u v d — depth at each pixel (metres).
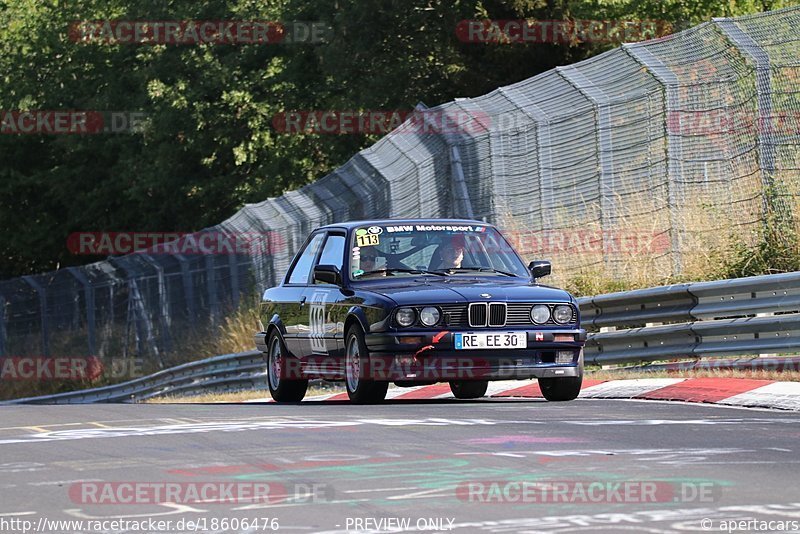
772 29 50.66
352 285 39.56
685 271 52.28
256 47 128.12
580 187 56.22
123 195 147.00
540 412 33.22
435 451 25.25
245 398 61.41
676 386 38.84
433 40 107.31
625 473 22.11
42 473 23.80
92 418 35.28
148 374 94.69
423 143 62.62
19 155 154.12
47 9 150.12
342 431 28.94
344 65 110.62
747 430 28.14
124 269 99.94
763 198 50.03
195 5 129.75
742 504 19.14
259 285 79.81
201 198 135.25
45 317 114.62
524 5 99.50
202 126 127.12
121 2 139.25
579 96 56.28
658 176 53.38
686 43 53.38
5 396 120.12
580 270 56.06
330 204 71.31
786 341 39.91
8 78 148.50
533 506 19.20
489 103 60.06
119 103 143.38
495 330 36.94
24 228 156.12
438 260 40.56
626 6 100.62
